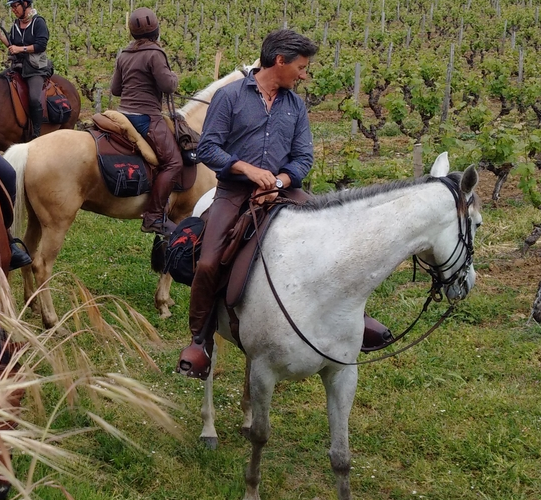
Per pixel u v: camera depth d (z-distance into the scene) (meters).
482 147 10.80
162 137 6.44
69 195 6.28
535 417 5.36
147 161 6.45
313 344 3.76
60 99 9.31
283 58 3.90
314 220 3.83
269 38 3.92
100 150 6.32
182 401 5.57
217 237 3.95
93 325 3.41
